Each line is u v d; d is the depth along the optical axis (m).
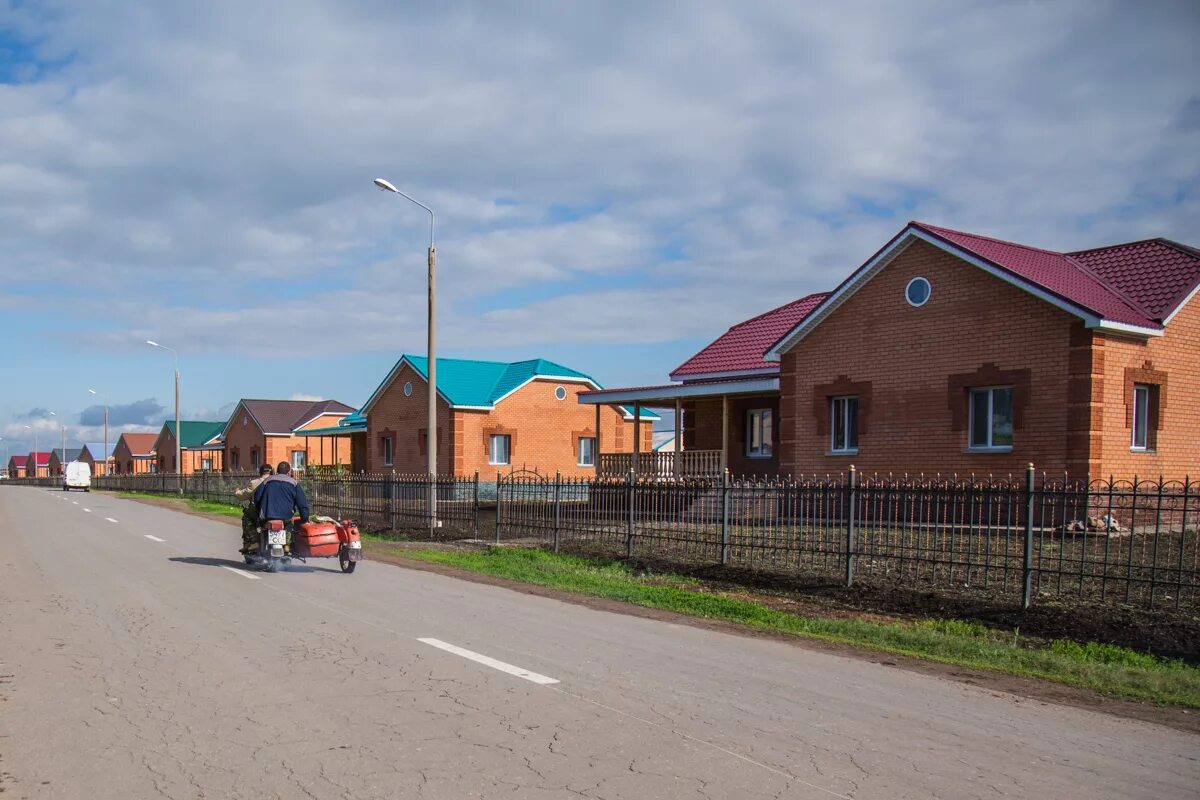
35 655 7.98
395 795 4.75
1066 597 10.88
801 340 22.05
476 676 7.33
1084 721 6.64
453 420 39.72
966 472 18.70
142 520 27.42
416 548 18.98
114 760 5.29
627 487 16.64
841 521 13.84
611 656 8.31
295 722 6.01
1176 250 20.58
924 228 19.36
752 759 5.41
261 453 63.19
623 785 4.92
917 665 8.48
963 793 4.96
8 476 156.50
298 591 12.09
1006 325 18.17
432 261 21.84
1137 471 17.88
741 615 11.12
